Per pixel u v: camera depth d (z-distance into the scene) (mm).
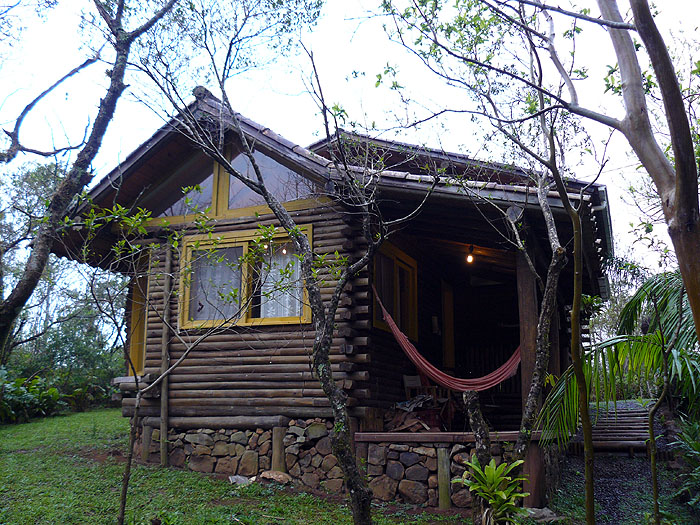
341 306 8336
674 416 11094
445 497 7238
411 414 8781
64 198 5070
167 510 6820
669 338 4652
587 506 4016
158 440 8977
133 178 9352
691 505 7293
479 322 14430
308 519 6750
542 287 6176
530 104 5953
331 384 5566
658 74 3246
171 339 9133
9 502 6801
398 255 9953
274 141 8383
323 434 8141
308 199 8844
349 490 5297
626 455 10133
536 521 6480
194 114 8734
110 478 7938
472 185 7207
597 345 4516
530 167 6871
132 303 10047
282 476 8070
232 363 8750
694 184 3213
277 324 8602
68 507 6691
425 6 5797
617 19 3979
